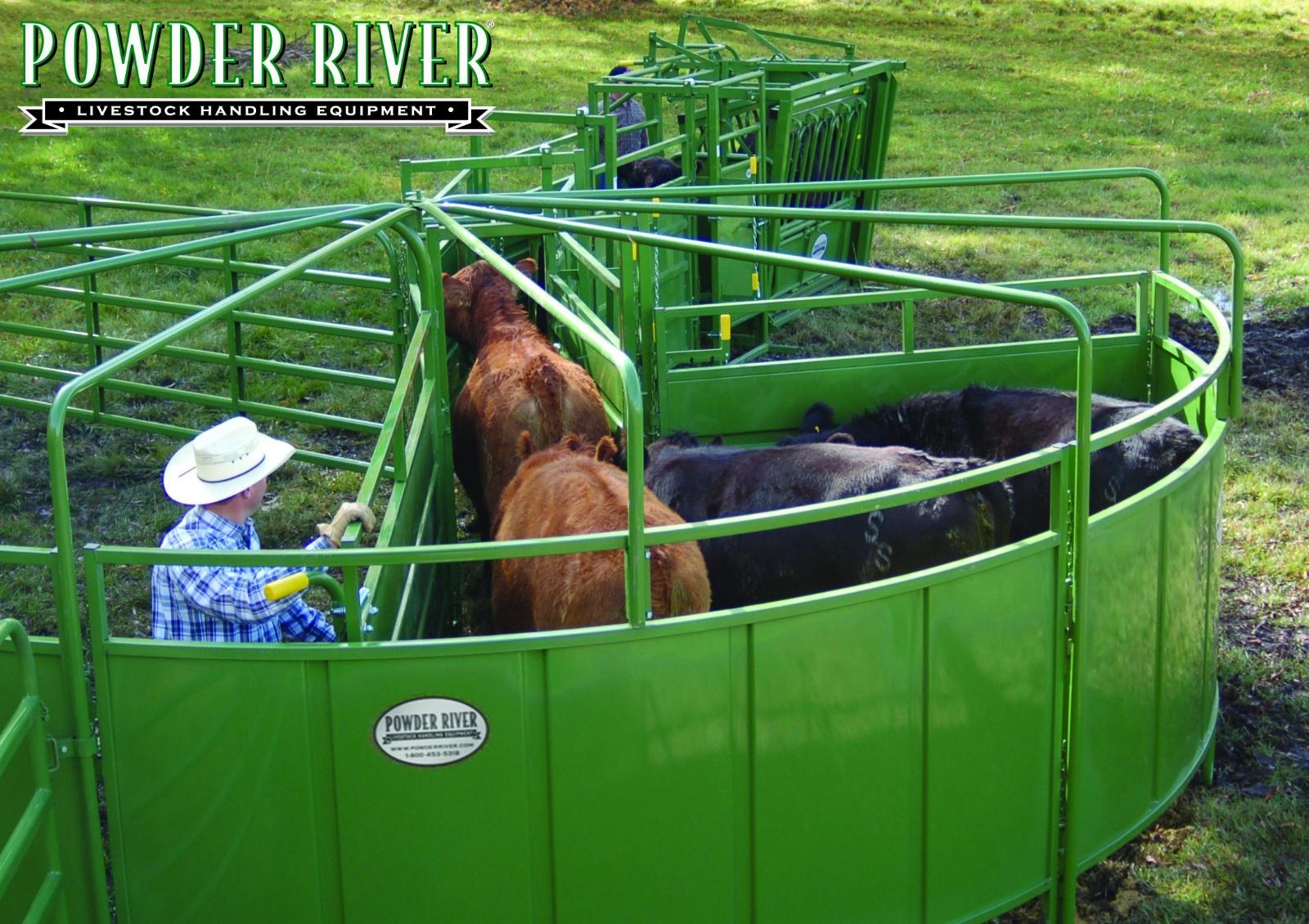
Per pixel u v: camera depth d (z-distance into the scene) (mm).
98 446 7949
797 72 11133
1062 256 11953
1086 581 3791
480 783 3318
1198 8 25266
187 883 3391
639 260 5824
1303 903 4168
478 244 4598
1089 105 18547
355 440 8094
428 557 3182
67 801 3330
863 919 3674
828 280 11078
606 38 22438
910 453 4754
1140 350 5938
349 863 3350
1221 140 16766
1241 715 5238
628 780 3371
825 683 3477
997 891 3873
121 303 7895
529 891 3398
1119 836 4180
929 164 15391
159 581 3729
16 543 6727
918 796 3676
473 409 5742
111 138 15773
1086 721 3945
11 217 12484
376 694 3246
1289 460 7641
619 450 5613
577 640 3252
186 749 3299
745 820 3488
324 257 4387
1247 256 11867
